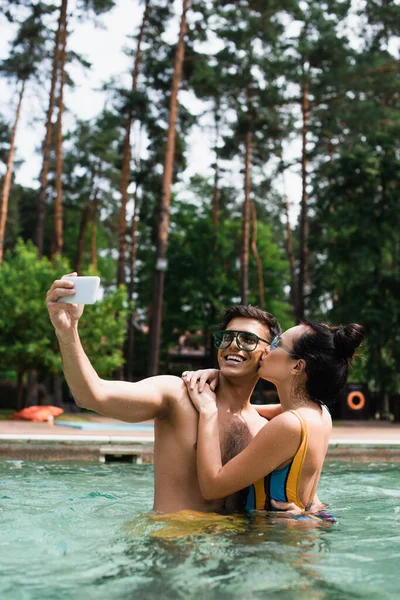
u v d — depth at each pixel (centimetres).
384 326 2225
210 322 3444
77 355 260
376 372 2208
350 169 2344
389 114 2548
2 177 3331
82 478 540
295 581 202
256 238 3662
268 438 273
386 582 203
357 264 2336
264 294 3662
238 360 304
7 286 1844
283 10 2341
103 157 3278
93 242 3753
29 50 2475
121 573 210
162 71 2252
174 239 3634
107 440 762
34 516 316
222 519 277
